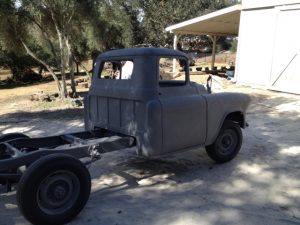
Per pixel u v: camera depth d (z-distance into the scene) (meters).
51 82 28.66
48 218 3.85
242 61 15.87
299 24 13.30
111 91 5.28
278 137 7.76
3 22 16.73
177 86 5.27
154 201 4.63
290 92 13.47
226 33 26.06
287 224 4.03
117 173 5.67
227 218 4.17
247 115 10.15
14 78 31.95
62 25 17.86
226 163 6.07
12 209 4.38
